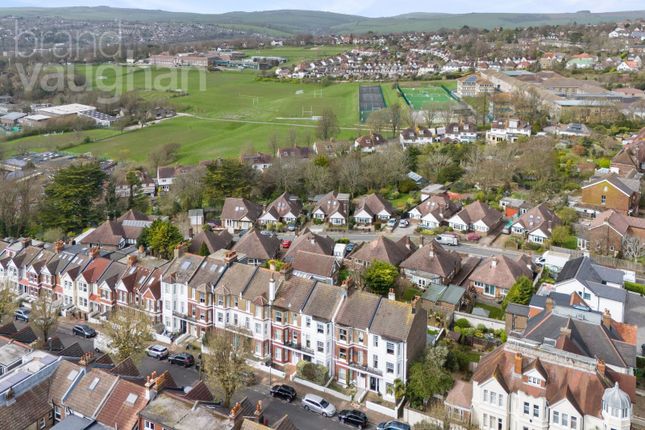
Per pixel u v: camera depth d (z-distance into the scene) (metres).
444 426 81.69
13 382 79.75
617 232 141.38
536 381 80.56
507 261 129.62
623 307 107.12
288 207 177.25
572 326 89.81
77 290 125.38
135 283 120.56
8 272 134.38
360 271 128.88
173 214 186.50
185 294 113.00
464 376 96.69
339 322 97.38
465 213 167.00
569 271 117.25
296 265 131.50
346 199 180.00
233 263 113.19
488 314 119.81
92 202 185.88
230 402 90.00
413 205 184.62
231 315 109.19
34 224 180.12
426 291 122.94
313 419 88.94
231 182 190.62
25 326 107.56
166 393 78.56
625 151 194.62
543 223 155.62
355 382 98.12
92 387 80.88
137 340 99.69
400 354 92.38
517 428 81.50
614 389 74.81
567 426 77.94
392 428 84.62
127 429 75.12
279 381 99.50
